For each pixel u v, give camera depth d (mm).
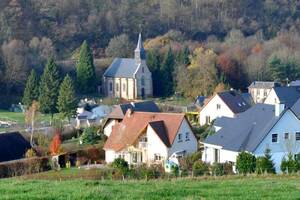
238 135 96375
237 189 45062
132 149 111250
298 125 95500
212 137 100188
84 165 108875
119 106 140500
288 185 48188
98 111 185250
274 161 93312
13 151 105875
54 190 42875
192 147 113125
